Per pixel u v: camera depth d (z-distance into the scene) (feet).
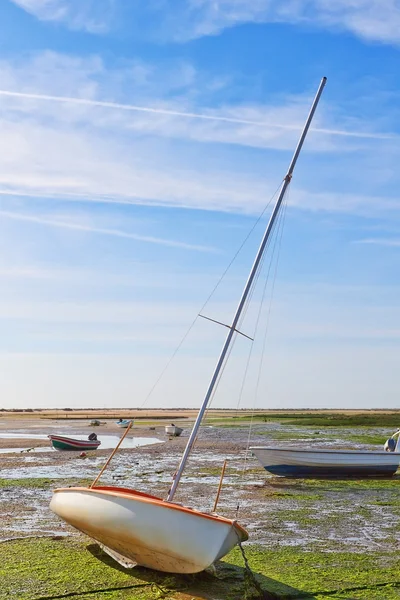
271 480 84.38
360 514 60.75
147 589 36.58
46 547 45.14
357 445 145.07
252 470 94.73
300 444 148.15
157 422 302.25
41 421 313.53
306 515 59.93
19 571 39.42
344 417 332.80
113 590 36.24
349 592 37.17
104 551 42.39
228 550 36.83
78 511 40.78
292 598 36.14
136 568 40.24
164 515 37.09
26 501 64.64
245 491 74.28
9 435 188.34
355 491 75.72
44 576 38.52
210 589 36.96
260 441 157.99
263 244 45.91
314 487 78.79
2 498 66.44
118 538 38.65
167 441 158.92
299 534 51.88
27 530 51.01
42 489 72.95
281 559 44.06
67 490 42.83
